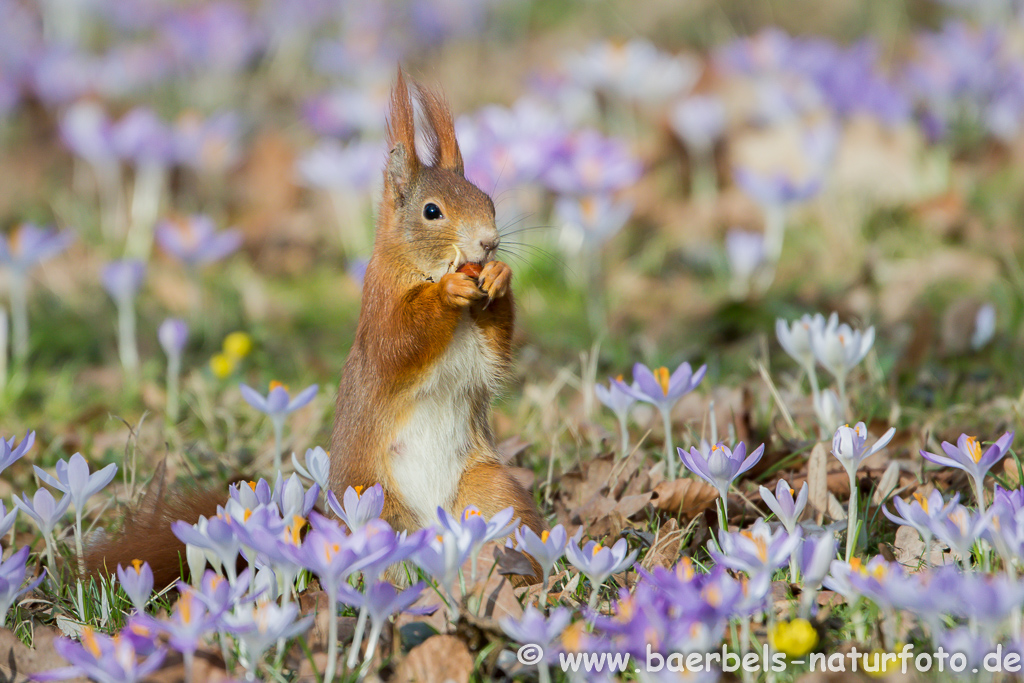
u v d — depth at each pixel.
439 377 6.79
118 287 10.88
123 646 4.40
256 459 8.65
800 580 5.67
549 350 11.73
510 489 6.70
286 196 17.25
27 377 11.14
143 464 8.59
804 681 4.66
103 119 15.16
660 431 8.78
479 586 5.59
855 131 15.98
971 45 15.47
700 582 4.99
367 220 15.14
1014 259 12.44
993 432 7.99
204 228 11.90
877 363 9.56
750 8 23.56
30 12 23.52
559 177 12.55
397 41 22.36
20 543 7.17
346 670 4.85
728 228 15.32
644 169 16.80
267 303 13.55
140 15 23.27
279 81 22.48
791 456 7.41
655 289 13.84
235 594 4.78
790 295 12.62
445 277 6.63
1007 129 15.54
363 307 7.12
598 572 5.22
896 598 4.51
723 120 16.17
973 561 5.89
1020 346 10.15
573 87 17.50
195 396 10.40
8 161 18.67
